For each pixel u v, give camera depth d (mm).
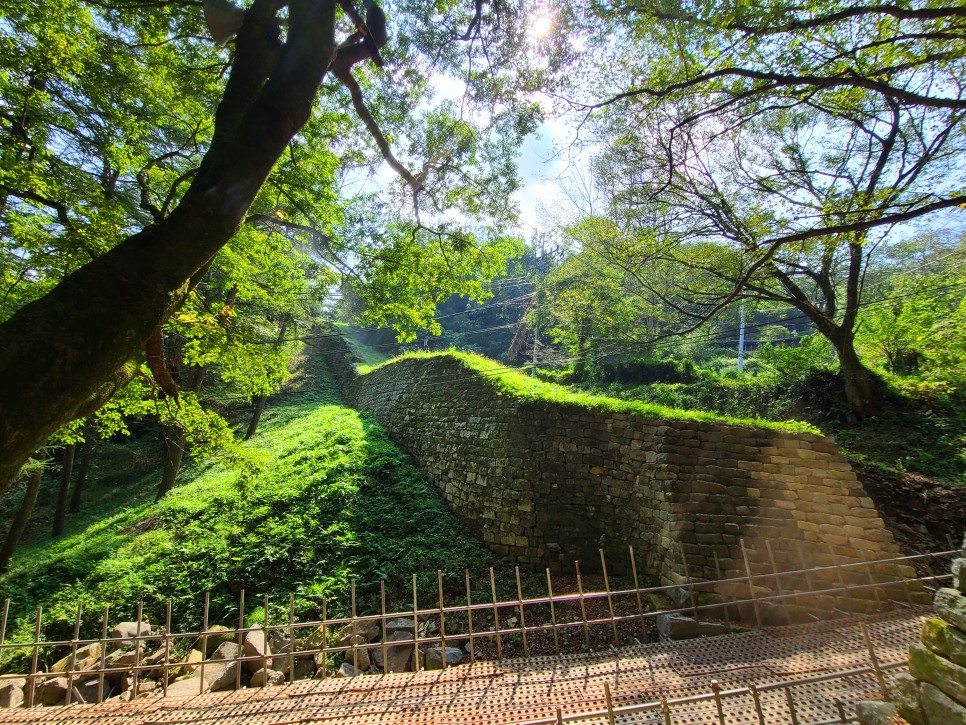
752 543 6293
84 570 8828
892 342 12430
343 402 20984
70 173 6734
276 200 8453
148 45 6410
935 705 2016
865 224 4949
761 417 12281
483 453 9211
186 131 8367
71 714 3543
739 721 2904
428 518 9047
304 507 9328
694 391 14414
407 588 7203
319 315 21656
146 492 14359
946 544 7137
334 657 5770
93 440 14328
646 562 6836
